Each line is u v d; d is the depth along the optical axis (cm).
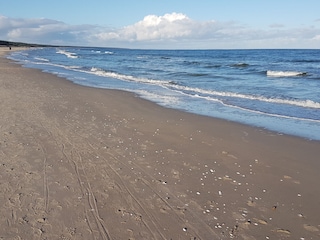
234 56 7281
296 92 1508
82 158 626
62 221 406
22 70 2588
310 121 956
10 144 688
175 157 644
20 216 414
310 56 6494
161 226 402
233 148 705
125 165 597
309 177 549
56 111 1039
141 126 886
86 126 866
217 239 378
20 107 1072
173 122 938
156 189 502
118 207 445
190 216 426
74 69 2934
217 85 1816
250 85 1802
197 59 5781
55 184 509
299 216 427
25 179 522
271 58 5831
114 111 1078
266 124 922
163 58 6259
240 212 437
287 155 659
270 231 394
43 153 645
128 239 375
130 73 2642
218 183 526
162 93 1519
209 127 885
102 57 6338
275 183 527
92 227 396
